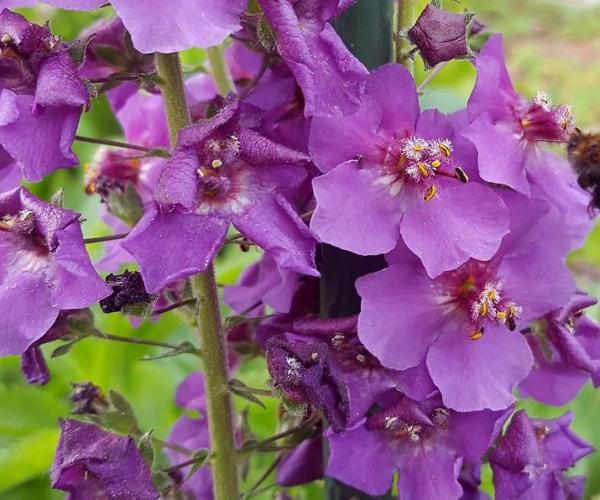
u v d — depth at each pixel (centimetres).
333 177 20
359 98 20
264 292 23
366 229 21
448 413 21
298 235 20
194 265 20
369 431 21
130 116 25
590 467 31
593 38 97
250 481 29
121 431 23
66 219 20
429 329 21
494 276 21
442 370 21
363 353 21
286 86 21
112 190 24
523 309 22
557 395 23
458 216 21
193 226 20
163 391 32
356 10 21
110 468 21
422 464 21
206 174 20
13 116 20
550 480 22
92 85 20
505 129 22
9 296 20
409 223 21
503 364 21
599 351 24
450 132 21
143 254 19
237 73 25
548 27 101
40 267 20
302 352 20
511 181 21
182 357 35
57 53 20
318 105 20
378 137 21
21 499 31
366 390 21
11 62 20
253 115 21
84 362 33
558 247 22
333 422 20
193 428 26
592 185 23
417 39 21
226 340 23
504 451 22
